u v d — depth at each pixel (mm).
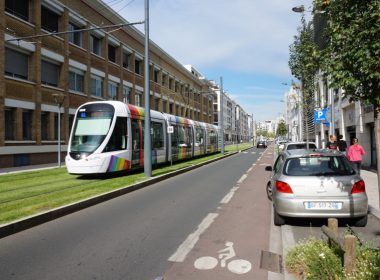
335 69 5125
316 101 19891
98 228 7914
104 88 34438
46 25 26781
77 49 29953
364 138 20219
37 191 12367
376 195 11234
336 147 16344
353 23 4938
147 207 10305
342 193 7578
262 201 11188
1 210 9016
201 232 7594
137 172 19203
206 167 24375
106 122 16938
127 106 18578
